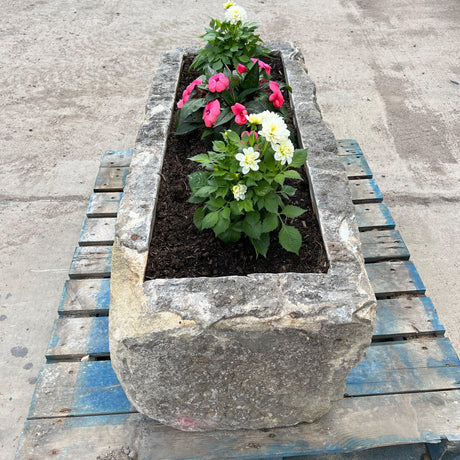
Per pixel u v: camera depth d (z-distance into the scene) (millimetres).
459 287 2523
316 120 2371
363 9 5574
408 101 3980
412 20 5281
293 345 1450
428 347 1937
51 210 3033
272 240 1853
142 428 1711
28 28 5246
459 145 3498
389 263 2277
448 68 4398
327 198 1900
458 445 1666
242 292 1492
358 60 4574
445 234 2818
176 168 2250
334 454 1763
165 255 1779
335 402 1681
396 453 1762
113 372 1861
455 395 1771
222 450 1660
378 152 3455
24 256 2736
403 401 1758
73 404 1764
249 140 1651
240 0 5844
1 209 3029
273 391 1586
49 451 1640
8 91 4195
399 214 2957
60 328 2004
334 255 1657
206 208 1866
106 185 2730
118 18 5453
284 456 1651
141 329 1428
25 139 3637
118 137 3666
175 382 1535
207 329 1408
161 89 2695
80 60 4656
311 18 5398
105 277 2223
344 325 1422
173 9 5633
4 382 2160
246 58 2549
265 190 1647
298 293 1489
